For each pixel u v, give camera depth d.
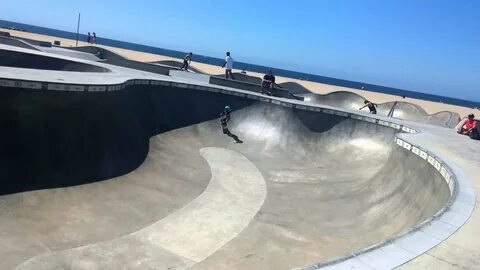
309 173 15.12
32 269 7.23
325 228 10.05
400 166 12.23
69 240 8.38
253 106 19.41
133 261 8.05
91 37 48.44
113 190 10.96
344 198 12.15
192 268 8.04
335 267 4.09
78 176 10.91
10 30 68.06
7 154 9.88
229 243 9.19
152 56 64.44
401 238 5.02
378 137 17.41
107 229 9.09
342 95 28.25
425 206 8.67
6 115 10.16
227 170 14.40
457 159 10.44
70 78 13.02
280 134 18.19
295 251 8.81
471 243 5.21
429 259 4.64
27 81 10.59
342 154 17.12
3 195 9.20
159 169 13.16
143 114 15.86
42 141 10.68
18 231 8.27
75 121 11.65
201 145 16.66
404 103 26.20
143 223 9.69
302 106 18.67
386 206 10.49
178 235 9.36
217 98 19.19
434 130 17.23
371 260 4.37
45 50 27.89
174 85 18.02
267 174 14.66
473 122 16.66
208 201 11.52
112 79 14.73
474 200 6.94
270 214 10.99
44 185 10.05
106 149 12.25
